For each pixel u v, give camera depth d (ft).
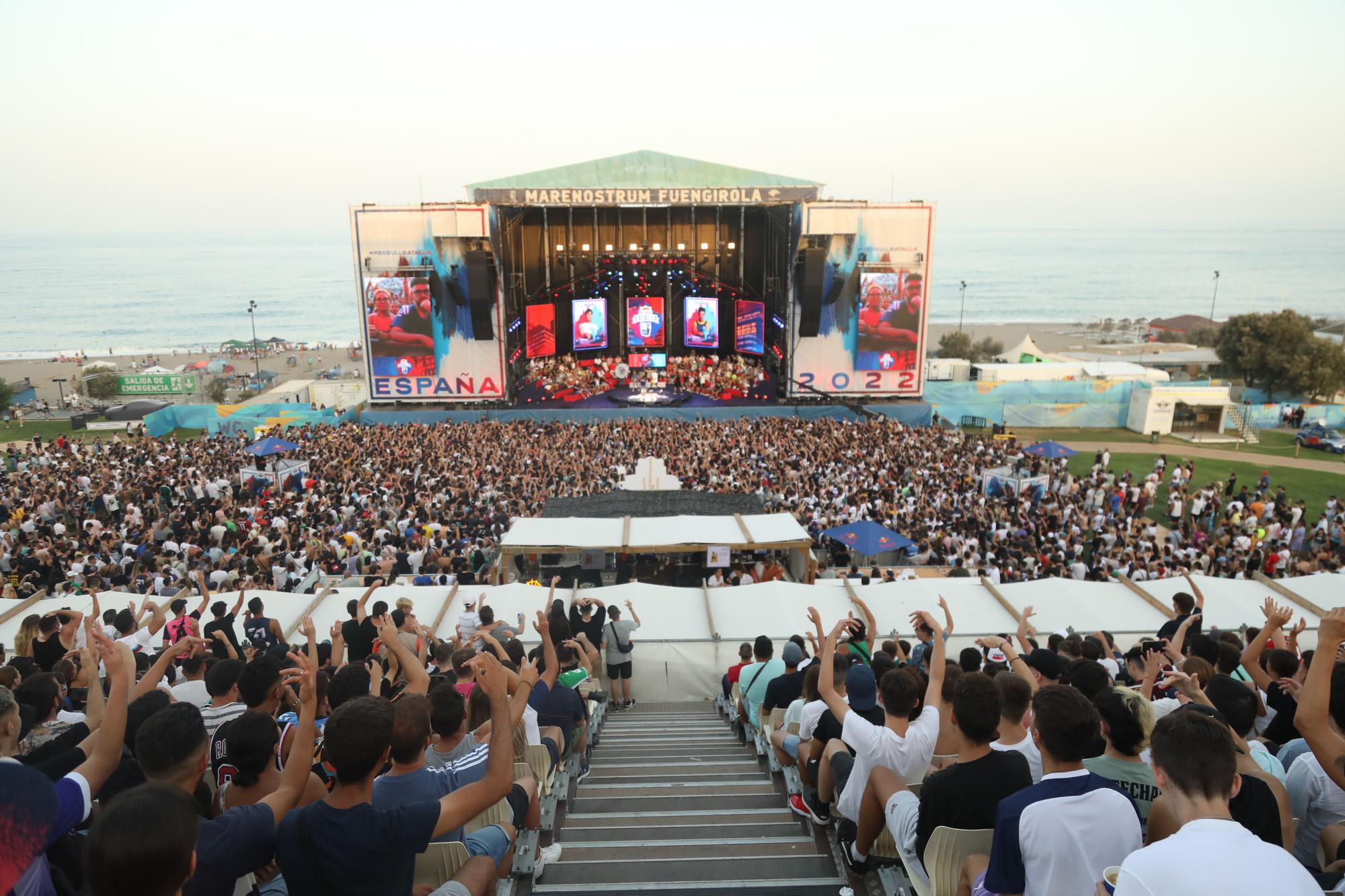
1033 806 10.71
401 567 63.36
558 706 25.35
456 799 10.93
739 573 62.80
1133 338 440.45
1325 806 13.74
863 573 65.05
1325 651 11.73
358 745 10.07
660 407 149.48
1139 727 12.49
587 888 16.37
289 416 147.54
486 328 147.84
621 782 25.45
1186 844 7.84
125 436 156.56
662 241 178.70
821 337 150.10
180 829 7.46
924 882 13.62
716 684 43.09
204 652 20.47
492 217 141.49
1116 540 78.13
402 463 102.83
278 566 62.28
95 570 61.05
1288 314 186.70
